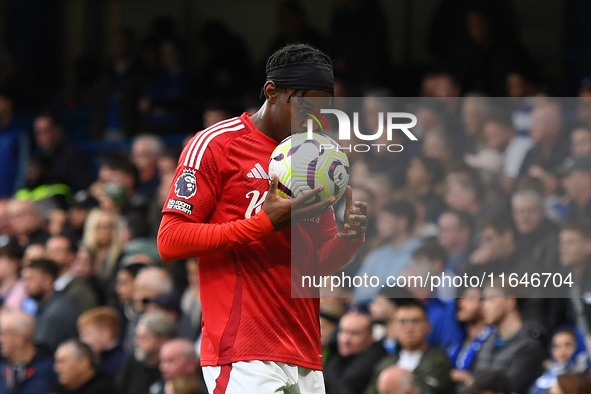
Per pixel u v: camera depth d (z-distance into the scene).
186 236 8.22
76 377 16.20
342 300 15.94
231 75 30.59
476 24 24.12
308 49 8.55
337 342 15.35
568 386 12.40
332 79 8.60
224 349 8.52
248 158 8.54
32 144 34.34
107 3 38.75
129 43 32.50
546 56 28.80
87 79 35.56
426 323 14.45
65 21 39.00
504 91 23.41
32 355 18.19
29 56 37.81
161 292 17.69
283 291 8.62
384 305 15.17
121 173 24.23
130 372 16.36
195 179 8.43
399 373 13.37
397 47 33.53
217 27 30.98
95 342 17.58
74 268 20.11
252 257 8.57
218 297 8.61
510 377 13.45
